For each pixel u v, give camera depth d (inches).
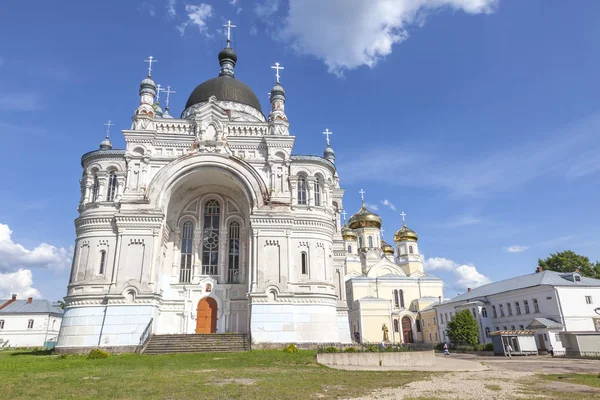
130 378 681.0
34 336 2783.0
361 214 3102.9
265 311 1290.6
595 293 1756.9
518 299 1934.1
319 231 1440.7
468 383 658.2
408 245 3065.9
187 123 1517.0
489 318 2101.4
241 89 1827.0
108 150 1423.5
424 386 621.0
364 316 2465.6
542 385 640.4
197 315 1482.5
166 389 571.8
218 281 1526.8
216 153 1459.2
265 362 934.4
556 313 1710.1
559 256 2527.1
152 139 1455.5
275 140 1496.1
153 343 1208.8
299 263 1386.6
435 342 2454.5
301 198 1481.3
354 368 889.5
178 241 1561.3
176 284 1499.8
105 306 1248.8
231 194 1636.3
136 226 1332.4
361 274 2834.6
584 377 747.4
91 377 698.8
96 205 1358.3
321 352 991.0
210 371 783.7
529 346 1542.8
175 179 1428.4
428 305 2652.6
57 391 563.2
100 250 1321.4
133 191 1376.7
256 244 1364.4
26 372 781.3
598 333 1376.7
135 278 1277.1
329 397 522.6
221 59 2010.3
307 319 1310.3
